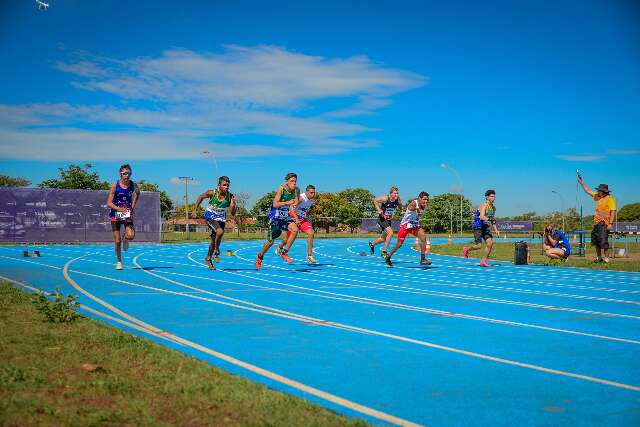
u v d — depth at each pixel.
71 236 30.61
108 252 22.00
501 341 6.05
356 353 5.38
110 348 4.93
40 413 3.31
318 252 24.39
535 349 5.68
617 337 6.34
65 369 4.22
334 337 6.09
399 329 6.63
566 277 13.81
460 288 11.11
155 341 5.71
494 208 16.95
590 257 21.59
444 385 4.40
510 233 67.69
